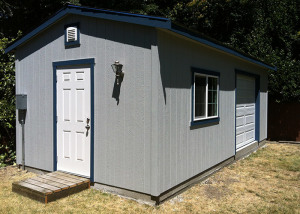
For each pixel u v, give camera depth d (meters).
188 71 5.50
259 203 5.04
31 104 6.53
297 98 11.42
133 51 4.87
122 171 5.06
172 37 4.97
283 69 11.31
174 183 5.13
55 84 6.00
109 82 5.20
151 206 4.68
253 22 14.30
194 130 5.79
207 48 6.21
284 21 12.51
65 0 13.11
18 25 14.46
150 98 4.69
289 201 5.15
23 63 6.67
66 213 4.44
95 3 15.27
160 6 17.67
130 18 4.73
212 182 6.12
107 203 4.80
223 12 15.31
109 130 5.21
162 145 4.77
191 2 15.49
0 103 7.41
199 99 6.04
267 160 8.20
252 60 8.30
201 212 4.60
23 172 6.61
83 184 5.33
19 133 6.84
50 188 4.99
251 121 9.66
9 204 4.77
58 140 6.00
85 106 5.58
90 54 5.44
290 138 11.62
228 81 7.41
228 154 7.49
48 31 6.13
